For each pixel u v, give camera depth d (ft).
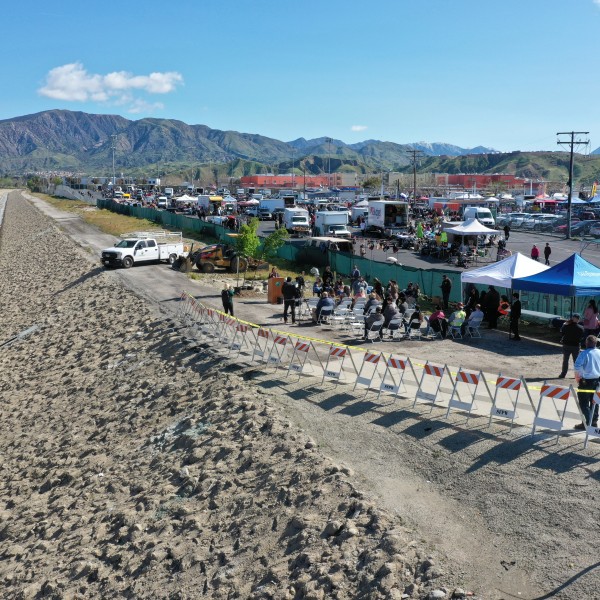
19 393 89.86
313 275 135.03
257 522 39.34
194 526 41.47
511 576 29.94
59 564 43.91
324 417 50.67
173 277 134.21
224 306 87.15
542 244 189.78
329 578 31.89
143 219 289.33
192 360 74.59
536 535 32.86
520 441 43.11
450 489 38.06
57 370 93.76
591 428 40.81
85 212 361.51
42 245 231.09
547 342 72.84
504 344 71.97
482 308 82.58
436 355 66.95
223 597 34.37
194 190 531.50
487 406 50.03
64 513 51.65
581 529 32.91
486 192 456.45
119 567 40.91
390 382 57.26
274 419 51.13
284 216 233.96
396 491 38.24
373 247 167.94
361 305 84.43
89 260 170.40
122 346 90.99
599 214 264.93
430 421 47.83
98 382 81.46
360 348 64.95
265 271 139.44
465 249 157.89
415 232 190.80
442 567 30.76
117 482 52.90
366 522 35.17
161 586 37.29
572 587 28.78
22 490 60.03
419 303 101.30
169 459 53.11
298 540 35.91
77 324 112.37
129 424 65.05
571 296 76.89
